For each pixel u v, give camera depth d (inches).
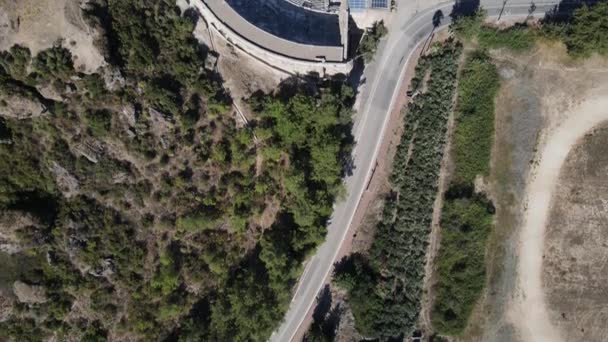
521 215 4436.5
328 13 4338.1
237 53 4028.1
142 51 3641.7
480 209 4384.8
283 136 3969.0
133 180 3772.1
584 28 4156.0
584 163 4424.2
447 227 4407.0
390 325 4365.2
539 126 4421.8
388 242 4382.4
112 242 3737.7
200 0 3863.2
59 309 3671.3
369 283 4308.6
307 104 3895.2
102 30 3462.1
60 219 3676.2
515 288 4443.9
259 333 3981.3
